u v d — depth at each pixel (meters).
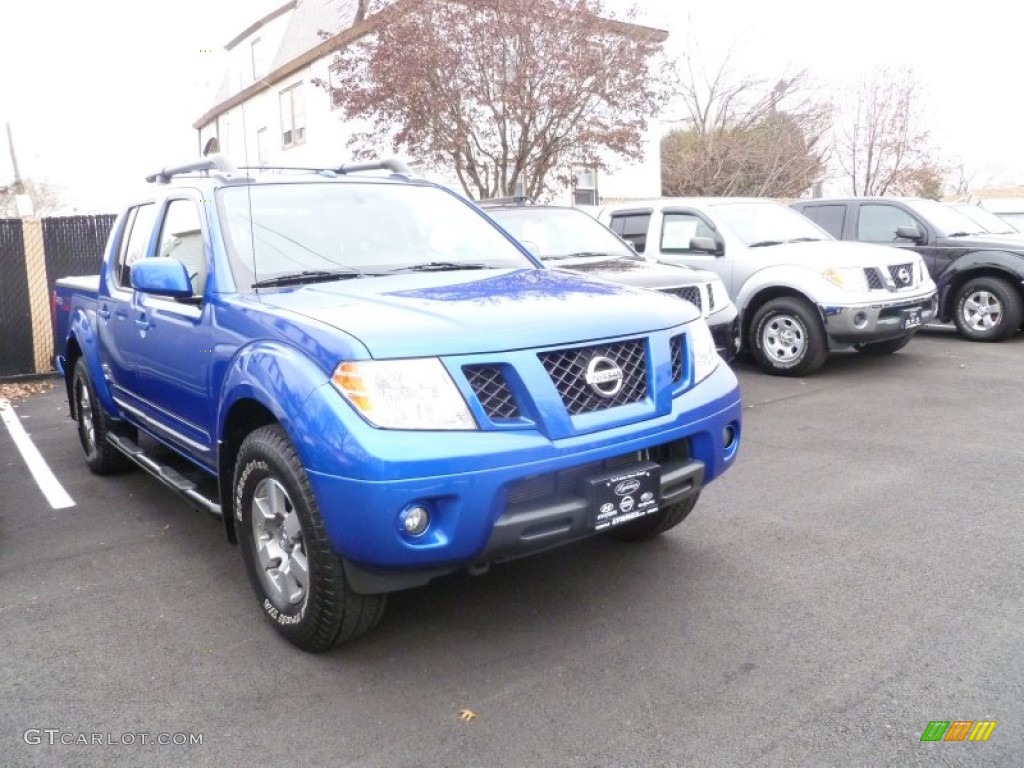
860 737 2.79
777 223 9.97
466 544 2.98
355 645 3.54
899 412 7.32
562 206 8.91
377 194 4.73
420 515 2.94
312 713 3.05
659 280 7.31
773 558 4.26
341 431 2.94
